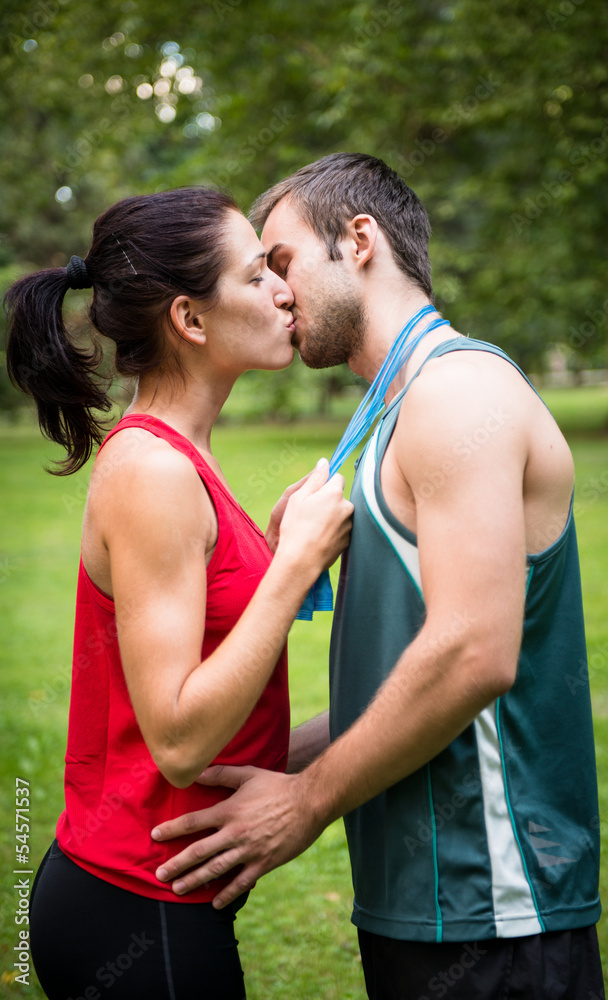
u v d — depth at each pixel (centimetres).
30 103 1080
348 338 147
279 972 245
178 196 133
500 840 117
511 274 1175
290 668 488
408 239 146
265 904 283
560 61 880
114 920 123
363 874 127
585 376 4012
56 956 125
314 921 272
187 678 113
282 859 120
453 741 118
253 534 136
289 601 117
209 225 132
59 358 135
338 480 127
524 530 111
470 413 111
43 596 688
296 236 146
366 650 126
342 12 984
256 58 1043
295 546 120
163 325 133
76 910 124
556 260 1145
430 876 118
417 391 116
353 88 945
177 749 112
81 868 126
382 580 123
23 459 1678
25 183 1254
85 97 1000
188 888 121
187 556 116
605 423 1773
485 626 106
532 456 117
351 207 143
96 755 130
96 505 122
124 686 127
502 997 116
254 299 136
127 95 979
